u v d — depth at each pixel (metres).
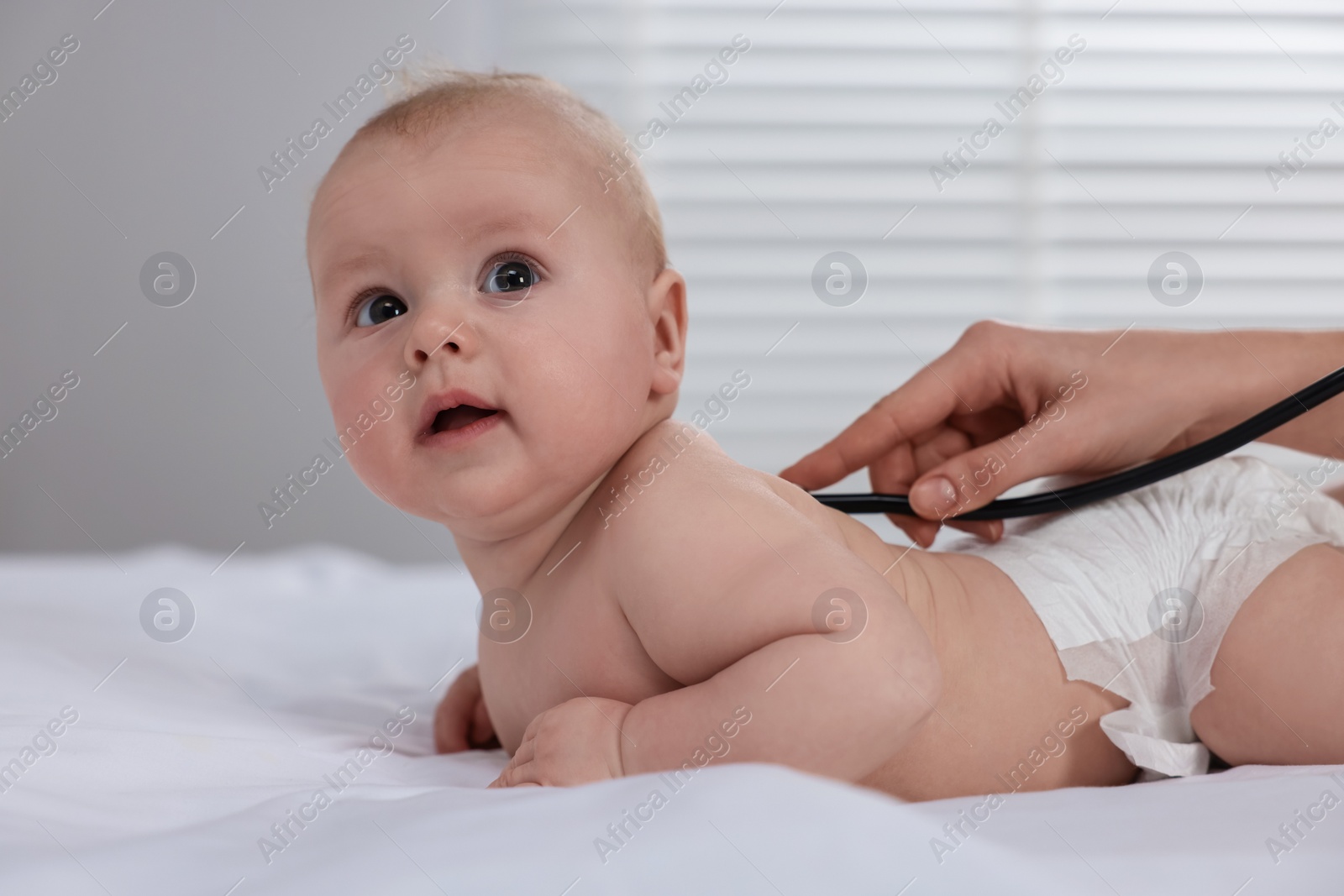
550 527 0.86
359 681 1.27
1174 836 0.58
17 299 3.10
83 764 0.70
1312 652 0.83
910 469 1.12
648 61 3.24
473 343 0.79
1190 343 1.04
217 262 3.12
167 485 3.12
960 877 0.48
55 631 1.16
